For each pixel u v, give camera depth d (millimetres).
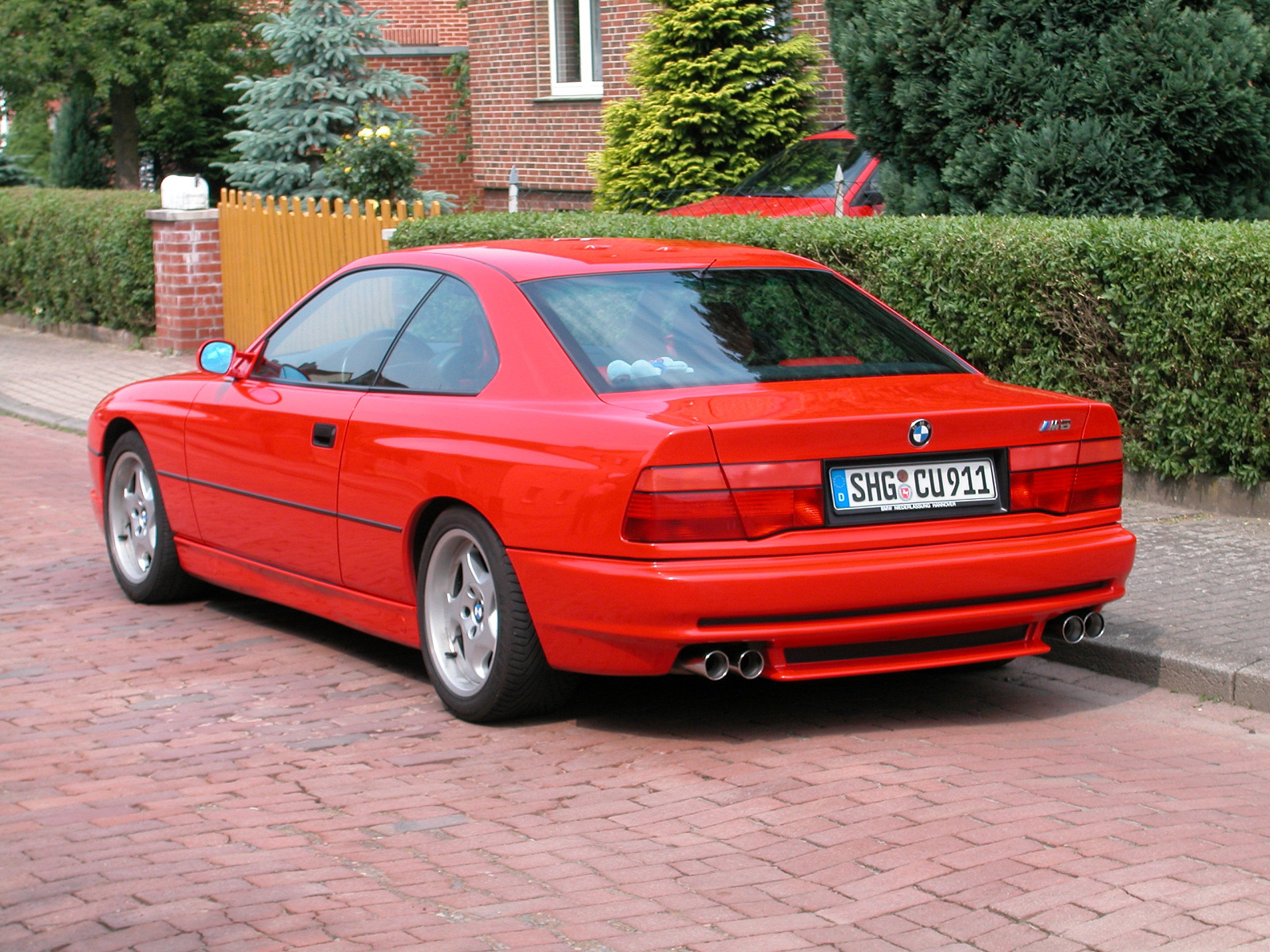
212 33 27156
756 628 4551
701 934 3512
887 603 4652
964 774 4617
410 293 5848
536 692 5098
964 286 8844
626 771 4742
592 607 4684
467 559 5223
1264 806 4305
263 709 5523
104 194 18578
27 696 5742
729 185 16453
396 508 5402
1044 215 9930
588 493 4672
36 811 4508
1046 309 8531
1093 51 9891
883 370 5305
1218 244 7762
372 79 19047
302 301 6457
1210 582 6762
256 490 6234
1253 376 7836
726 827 4211
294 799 4562
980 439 4855
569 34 21922
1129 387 8422
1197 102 9484
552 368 5059
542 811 4410
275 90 18641
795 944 3438
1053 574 4875
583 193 21766
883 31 10492
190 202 16984
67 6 27062
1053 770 4652
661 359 5102
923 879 3770
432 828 4285
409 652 6320
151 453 6977
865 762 4766
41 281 19625
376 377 5750
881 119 10898
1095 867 3799
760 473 4586
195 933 3584
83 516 9398
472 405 5195
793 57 17000
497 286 5438
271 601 6812
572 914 3650
